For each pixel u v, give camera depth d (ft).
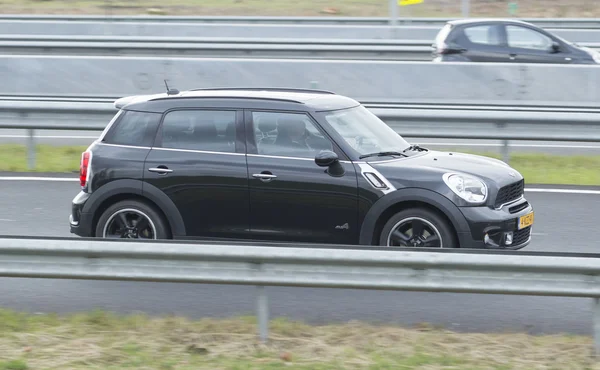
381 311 85.66
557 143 181.47
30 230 117.60
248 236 95.50
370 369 66.90
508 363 68.44
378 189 91.61
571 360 69.21
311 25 323.37
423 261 70.59
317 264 72.23
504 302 88.94
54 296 90.84
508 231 91.50
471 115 149.07
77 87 205.77
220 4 479.00
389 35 308.81
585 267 68.69
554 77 193.88
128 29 320.09
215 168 95.30
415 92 197.88
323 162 92.22
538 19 339.16
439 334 76.07
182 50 278.05
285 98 97.81
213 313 84.64
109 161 98.27
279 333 75.97
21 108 154.71
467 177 91.76
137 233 98.37
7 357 69.97
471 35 232.32
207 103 98.17
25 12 447.83
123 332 76.38
